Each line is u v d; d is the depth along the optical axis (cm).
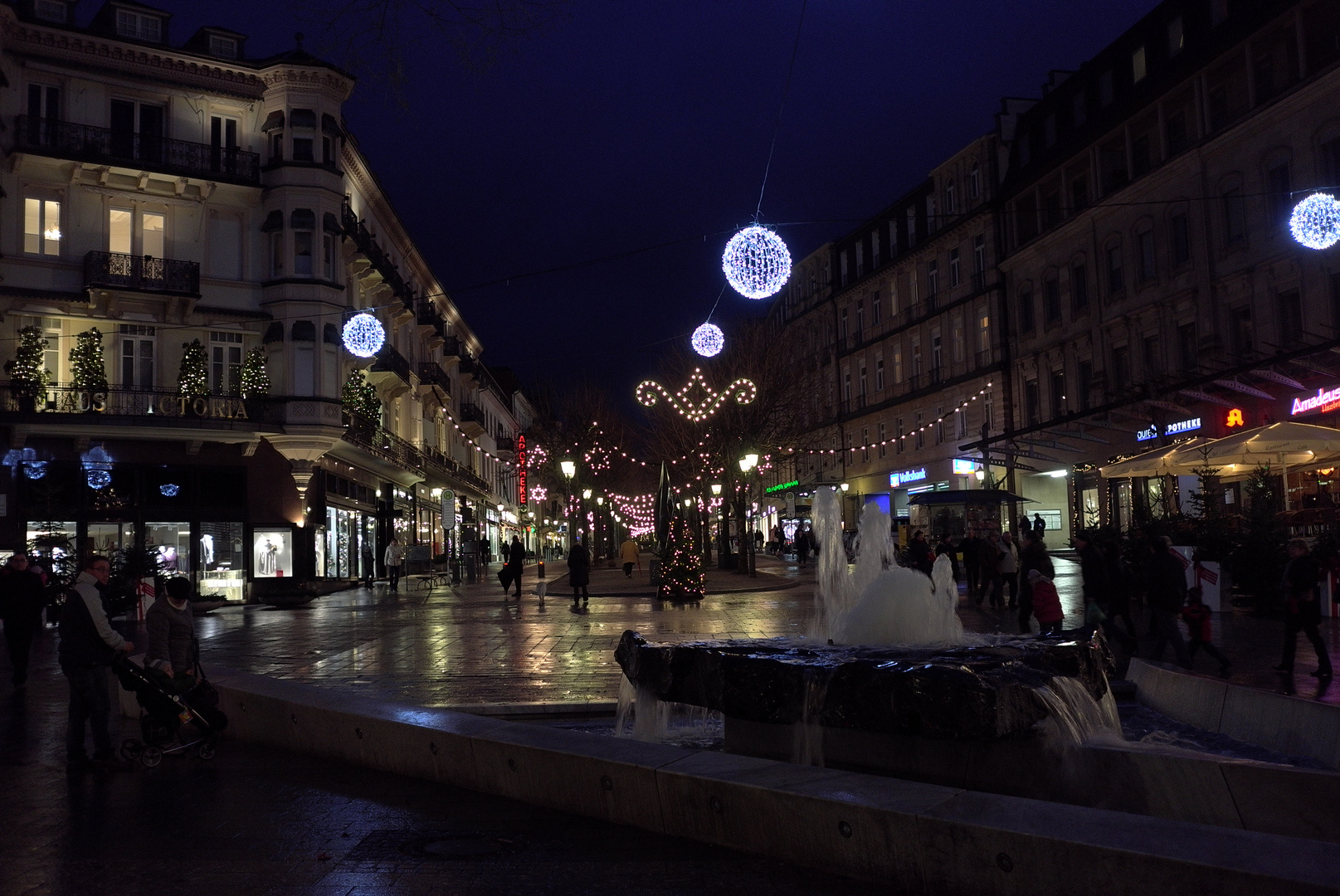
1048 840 420
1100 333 3966
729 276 1175
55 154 3103
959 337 5125
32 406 3009
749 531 4250
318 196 3491
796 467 6838
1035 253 4497
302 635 1914
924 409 5450
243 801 692
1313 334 2650
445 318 6028
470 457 6662
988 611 2062
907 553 2455
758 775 561
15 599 1320
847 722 630
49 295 3114
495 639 1747
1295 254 2936
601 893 488
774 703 674
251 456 3394
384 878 518
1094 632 702
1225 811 552
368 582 4078
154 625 826
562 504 10400
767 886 490
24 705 1168
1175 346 3531
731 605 2483
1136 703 975
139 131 3306
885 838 479
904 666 609
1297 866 371
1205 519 1959
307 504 3459
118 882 518
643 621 2058
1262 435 2062
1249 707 775
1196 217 3381
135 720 1048
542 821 622
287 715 876
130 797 709
